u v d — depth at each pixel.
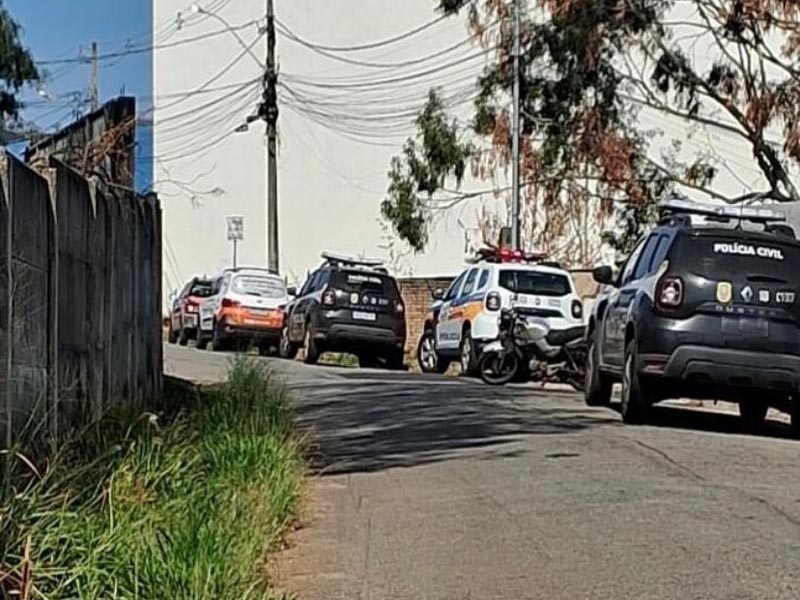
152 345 14.48
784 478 11.08
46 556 6.29
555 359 20.77
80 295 9.95
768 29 28.72
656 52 29.75
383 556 8.23
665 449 12.75
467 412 15.91
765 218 15.84
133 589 6.30
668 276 14.28
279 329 30.33
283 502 9.09
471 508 9.70
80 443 8.94
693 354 14.10
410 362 29.78
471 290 23.47
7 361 7.45
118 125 14.10
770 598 7.14
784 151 28.97
